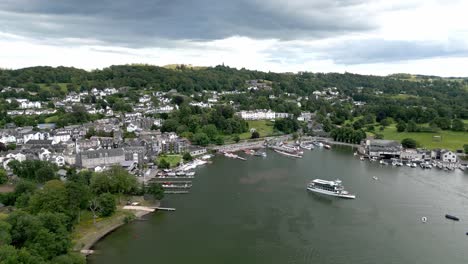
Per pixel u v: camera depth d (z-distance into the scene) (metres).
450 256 169.88
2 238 135.38
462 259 167.25
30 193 199.38
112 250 167.38
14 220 148.62
